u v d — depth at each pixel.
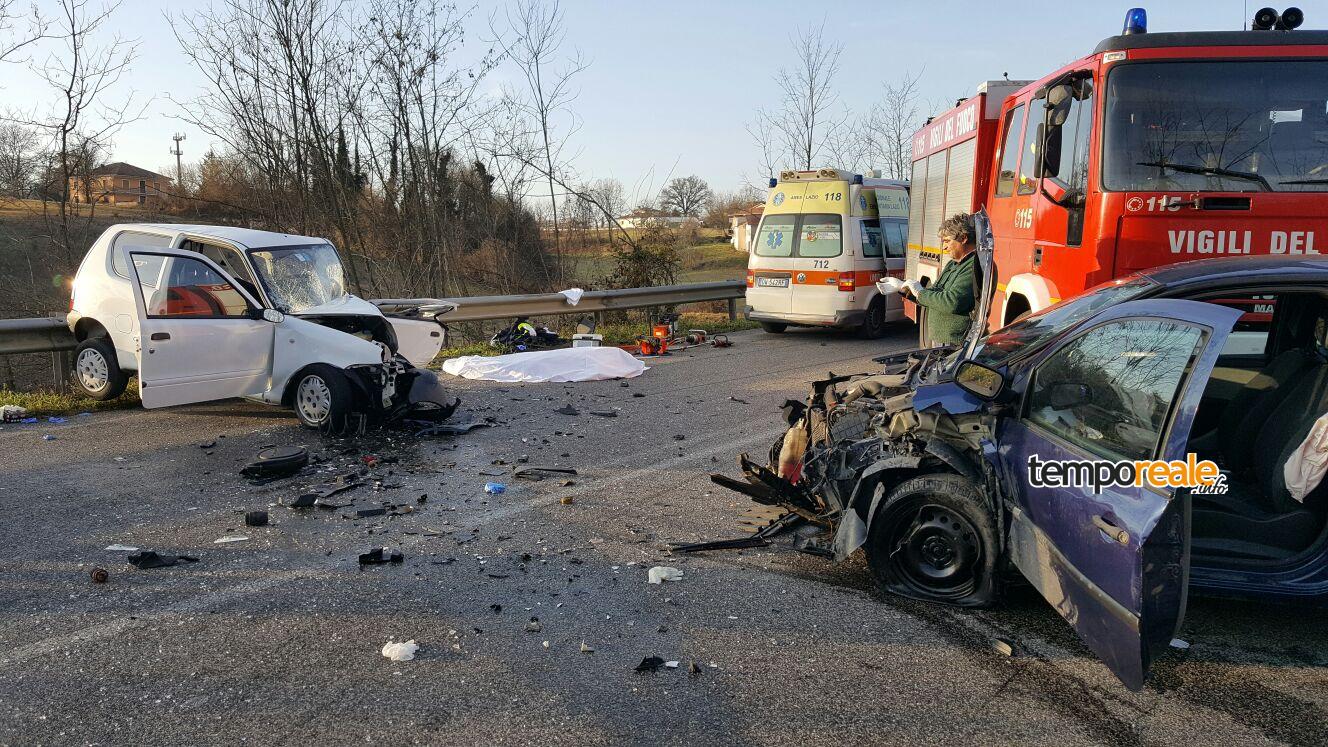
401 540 5.27
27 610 4.20
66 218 14.04
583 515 5.80
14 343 9.07
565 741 3.16
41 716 3.27
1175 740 3.23
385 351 8.11
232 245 8.95
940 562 4.46
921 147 13.29
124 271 8.62
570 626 4.13
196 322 7.80
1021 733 3.27
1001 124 8.87
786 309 15.30
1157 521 3.12
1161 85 6.27
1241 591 3.67
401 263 17.95
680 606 4.39
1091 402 3.79
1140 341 3.67
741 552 5.16
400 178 17.94
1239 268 3.99
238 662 3.71
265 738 3.14
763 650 3.92
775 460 6.01
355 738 3.16
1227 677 3.73
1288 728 3.32
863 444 4.80
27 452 7.23
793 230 15.27
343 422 7.93
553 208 18.91
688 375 11.58
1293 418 3.96
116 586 4.50
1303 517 3.81
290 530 5.42
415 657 3.79
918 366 5.72
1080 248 6.51
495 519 5.70
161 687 3.50
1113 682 3.67
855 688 3.59
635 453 7.46
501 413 9.05
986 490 4.25
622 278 18.77
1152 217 6.13
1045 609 4.38
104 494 6.10
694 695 3.52
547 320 16.08
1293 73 6.16
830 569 4.91
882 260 15.55
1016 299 8.05
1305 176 6.02
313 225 17.41
